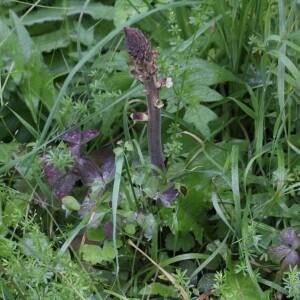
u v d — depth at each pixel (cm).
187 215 381
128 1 457
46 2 505
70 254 388
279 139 404
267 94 428
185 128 430
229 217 384
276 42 424
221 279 352
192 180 394
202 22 431
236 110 443
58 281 366
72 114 425
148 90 354
